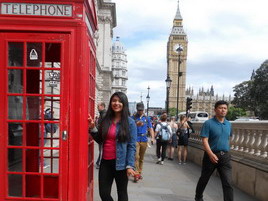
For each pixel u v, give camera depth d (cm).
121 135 401
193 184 830
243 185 759
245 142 802
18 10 384
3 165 386
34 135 413
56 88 396
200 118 5084
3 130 385
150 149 1944
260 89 7306
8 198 388
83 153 389
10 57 389
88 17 431
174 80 14375
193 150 1306
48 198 389
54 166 403
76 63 387
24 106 387
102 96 6097
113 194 666
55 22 385
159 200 645
